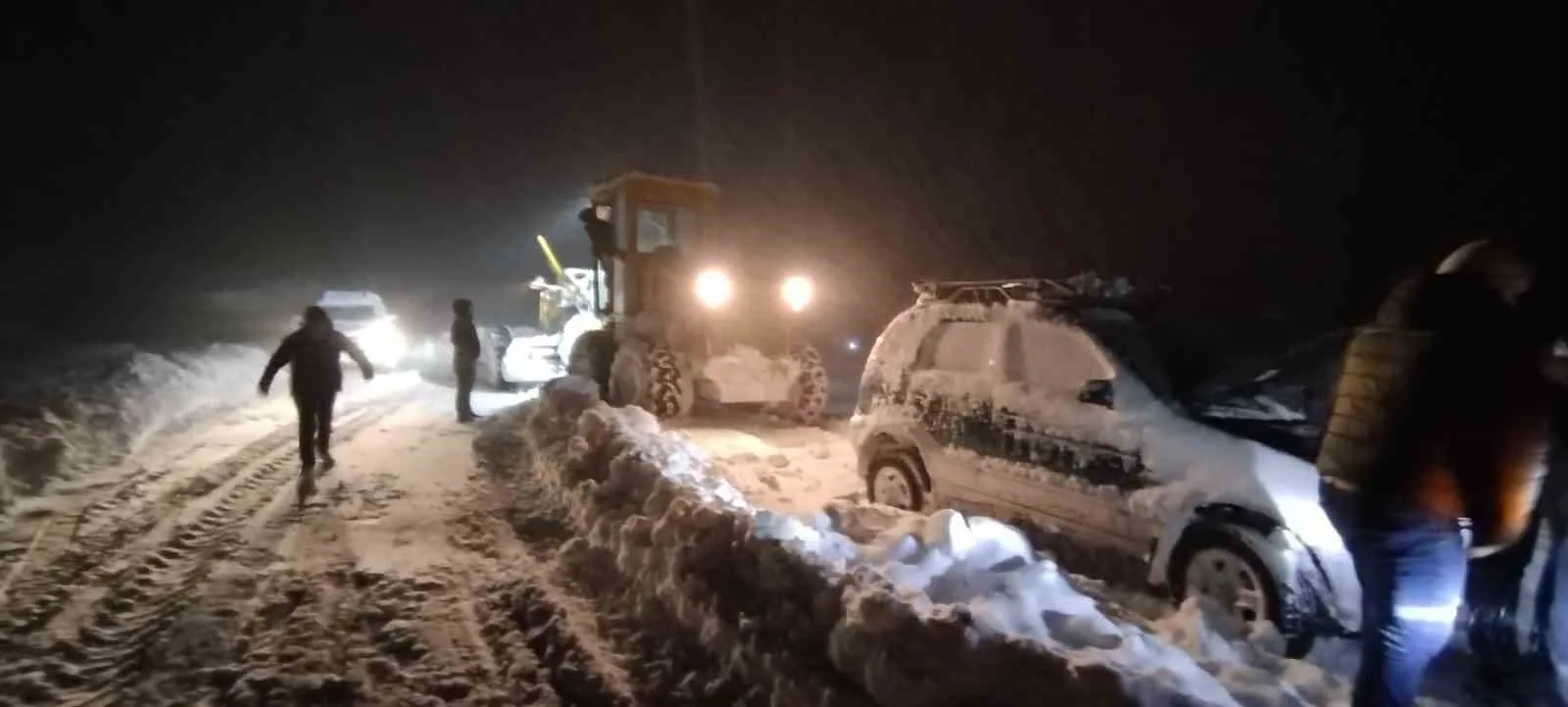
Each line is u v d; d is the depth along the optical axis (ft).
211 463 31.07
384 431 38.04
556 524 22.63
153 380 41.68
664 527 17.02
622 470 21.57
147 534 22.39
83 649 15.90
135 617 17.30
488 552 21.06
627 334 43.16
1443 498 11.35
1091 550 18.83
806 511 24.82
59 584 18.85
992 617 12.14
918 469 22.91
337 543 21.74
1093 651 11.48
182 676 14.90
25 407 31.89
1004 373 20.85
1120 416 18.20
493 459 31.27
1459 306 11.37
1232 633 15.16
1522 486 11.31
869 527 19.19
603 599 17.37
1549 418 11.53
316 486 27.48
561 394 33.71
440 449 33.91
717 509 16.26
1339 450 11.87
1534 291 11.78
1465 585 14.71
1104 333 19.20
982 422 20.99
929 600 12.45
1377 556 11.60
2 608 17.56
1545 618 14.55
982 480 20.90
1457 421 11.12
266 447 34.06
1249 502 15.96
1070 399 19.25
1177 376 19.12
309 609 17.48
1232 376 18.97
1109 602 16.70
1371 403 11.58
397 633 16.28
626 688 14.02
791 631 13.26
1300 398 19.26
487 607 17.63
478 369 61.16
